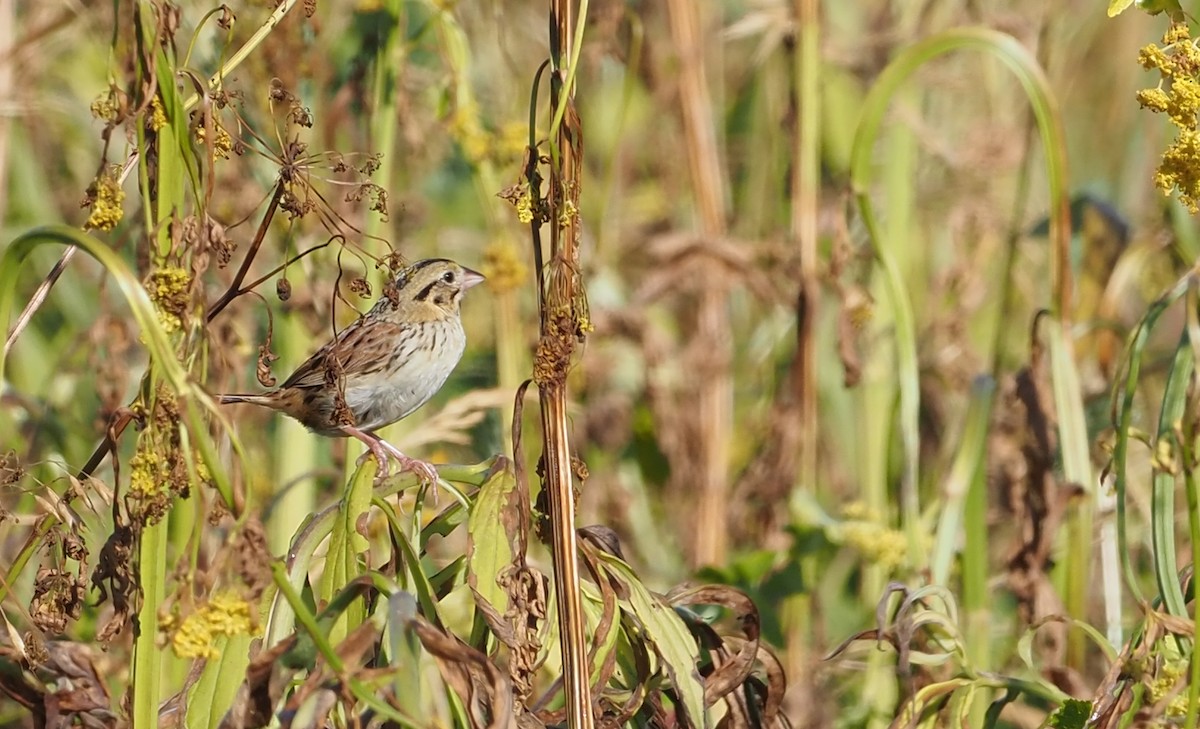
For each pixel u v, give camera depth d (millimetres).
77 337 11516
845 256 10688
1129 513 10852
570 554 6391
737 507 12711
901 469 12070
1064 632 9789
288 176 6473
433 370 10570
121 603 6324
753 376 14594
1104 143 16641
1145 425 11711
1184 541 11008
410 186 12602
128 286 5410
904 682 8945
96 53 13086
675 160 15336
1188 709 6801
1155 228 11820
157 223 5918
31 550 6809
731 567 10836
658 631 6805
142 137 5824
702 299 13016
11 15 11852
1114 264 12125
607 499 12875
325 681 5785
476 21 13031
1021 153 14508
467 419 10031
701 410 12898
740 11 15984
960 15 13672
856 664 10344
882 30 14273
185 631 5453
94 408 12109
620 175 15438
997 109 14375
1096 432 11297
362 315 8906
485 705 6359
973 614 9625
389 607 5883
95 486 6668
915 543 10266
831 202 14062
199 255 5832
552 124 6168
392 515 6566
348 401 10180
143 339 5543
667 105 14430
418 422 12633
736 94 16859
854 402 13453
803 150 11953
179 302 5766
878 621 7703
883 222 13352
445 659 5824
